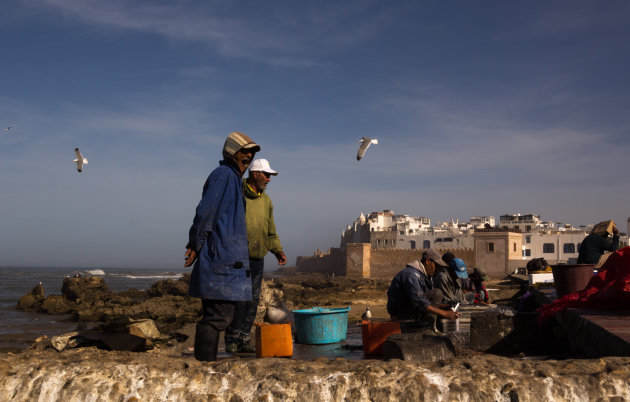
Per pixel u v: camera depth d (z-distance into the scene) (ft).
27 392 8.86
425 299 19.47
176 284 144.36
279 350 15.48
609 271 14.78
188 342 24.76
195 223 11.41
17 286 226.38
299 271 495.82
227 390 8.34
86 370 8.97
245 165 12.93
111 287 244.42
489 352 16.38
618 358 8.24
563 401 7.34
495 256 216.33
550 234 242.99
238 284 11.41
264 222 16.14
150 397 8.42
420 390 7.70
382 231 314.76
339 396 7.89
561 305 15.23
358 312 83.97
